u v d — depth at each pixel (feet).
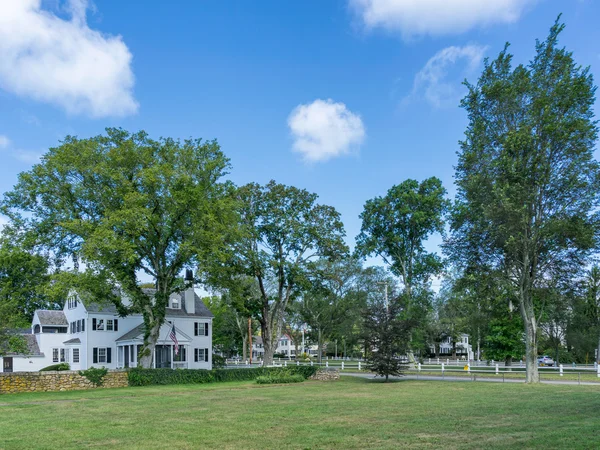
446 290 267.18
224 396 87.40
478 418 52.95
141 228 110.42
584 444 36.32
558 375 127.54
